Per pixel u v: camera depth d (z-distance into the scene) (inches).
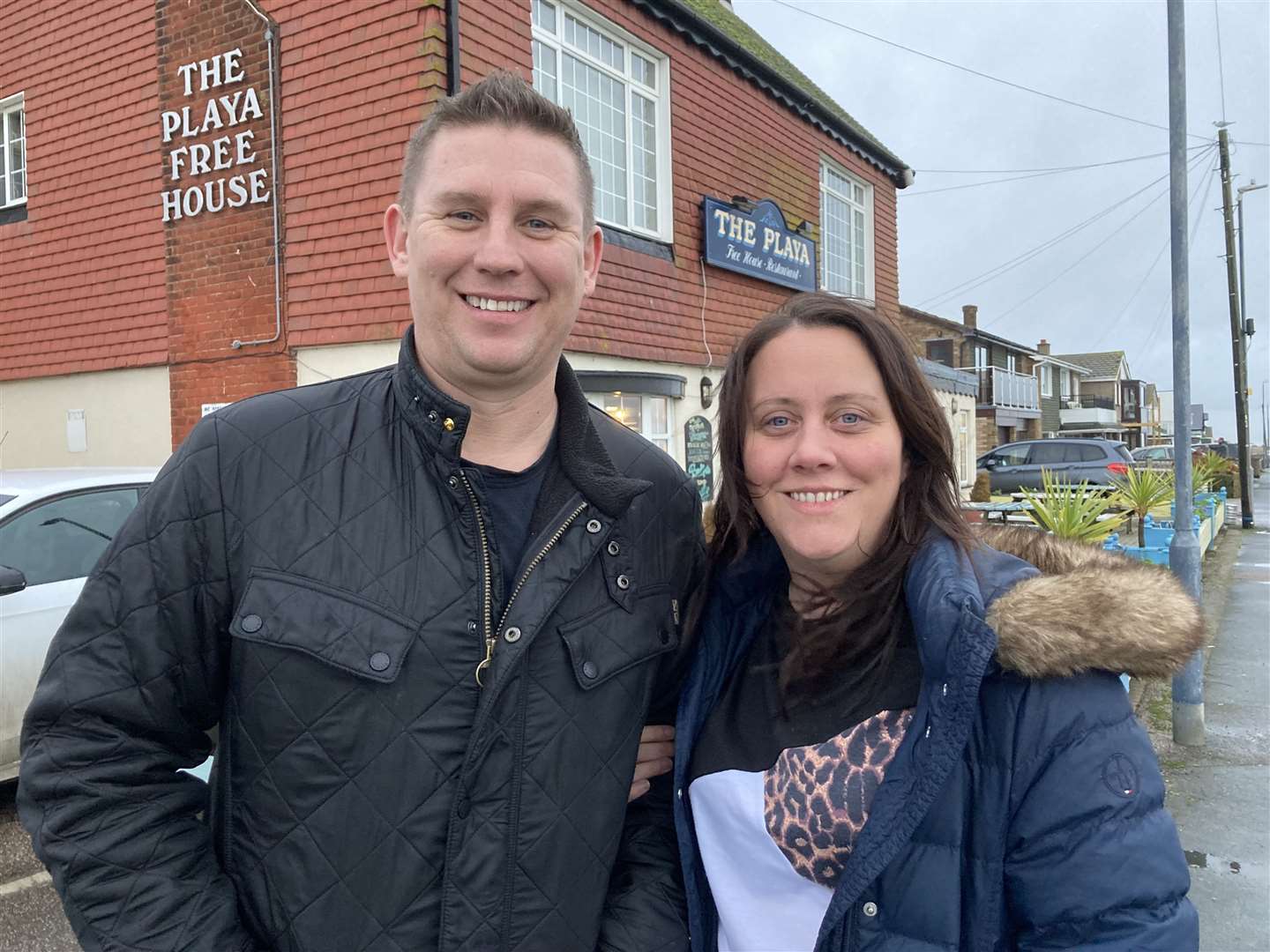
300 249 254.7
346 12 238.7
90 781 49.6
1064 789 45.8
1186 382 201.3
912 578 52.7
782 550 60.1
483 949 50.3
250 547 52.0
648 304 302.4
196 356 283.3
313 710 49.8
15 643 152.6
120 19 296.7
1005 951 49.0
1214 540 591.2
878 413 54.8
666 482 66.7
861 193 478.9
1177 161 199.5
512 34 245.3
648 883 60.1
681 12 307.9
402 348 57.1
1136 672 45.9
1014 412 1200.2
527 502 57.9
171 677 51.8
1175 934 43.8
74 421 323.9
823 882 52.4
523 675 53.3
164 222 288.8
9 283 342.0
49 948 114.8
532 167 55.2
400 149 230.7
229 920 49.9
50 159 323.0
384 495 53.9
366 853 49.7
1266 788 169.2
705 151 333.7
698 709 60.7
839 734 53.3
